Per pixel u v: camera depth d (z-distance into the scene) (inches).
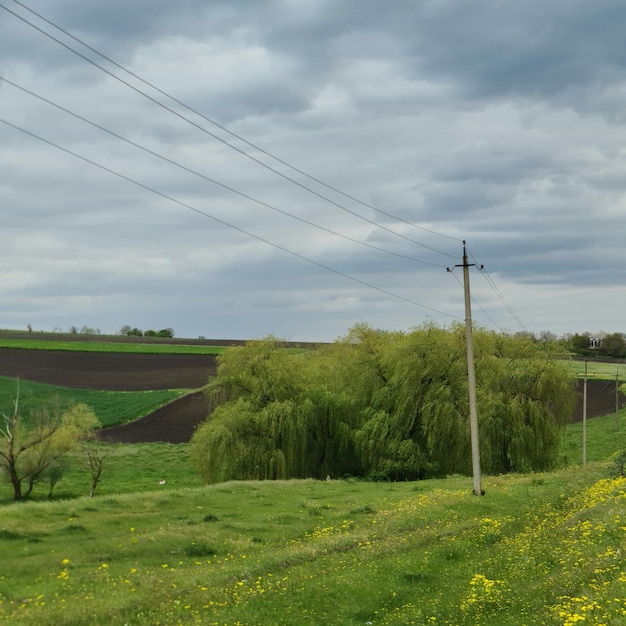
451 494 1644.9
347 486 2058.3
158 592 811.4
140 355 6072.8
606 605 512.7
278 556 1007.0
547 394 2785.4
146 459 3371.1
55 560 1050.1
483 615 614.2
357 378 2829.7
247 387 2795.3
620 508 922.1
